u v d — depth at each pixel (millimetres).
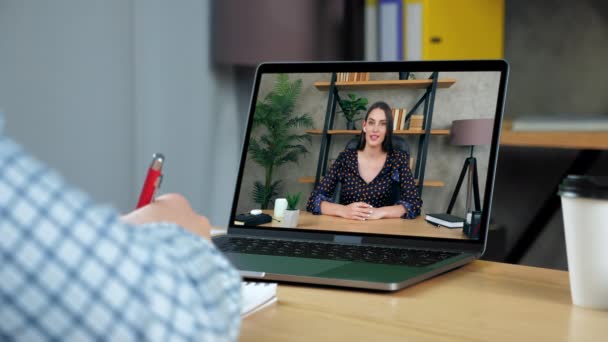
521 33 3121
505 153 2971
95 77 2180
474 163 997
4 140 342
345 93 1077
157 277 362
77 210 343
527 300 757
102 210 358
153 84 2389
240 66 2760
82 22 2123
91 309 332
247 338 619
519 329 652
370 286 782
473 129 1006
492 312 708
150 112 2389
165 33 2408
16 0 1922
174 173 2510
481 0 2734
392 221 1023
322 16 2547
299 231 1063
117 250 348
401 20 2555
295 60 2490
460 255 934
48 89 2039
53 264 328
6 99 1924
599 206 696
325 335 630
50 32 2029
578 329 653
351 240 1034
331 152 1072
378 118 1061
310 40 2516
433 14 2557
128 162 2324
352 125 1065
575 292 729
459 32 2664
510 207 2982
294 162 1087
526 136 2229
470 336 629
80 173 2158
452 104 1023
